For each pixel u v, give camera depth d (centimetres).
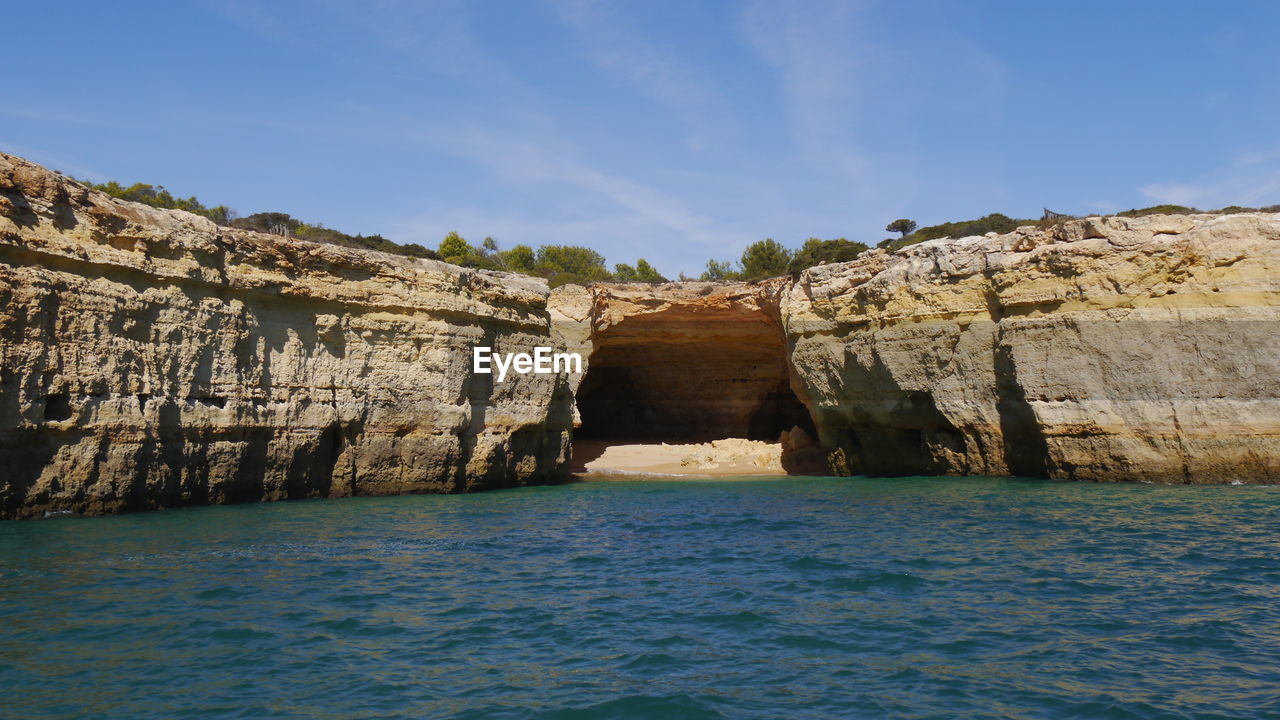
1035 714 1055
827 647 1327
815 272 4769
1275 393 3306
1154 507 2703
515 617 1521
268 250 3328
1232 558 1906
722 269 9619
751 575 1856
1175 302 3475
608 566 1994
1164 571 1789
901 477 4272
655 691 1148
